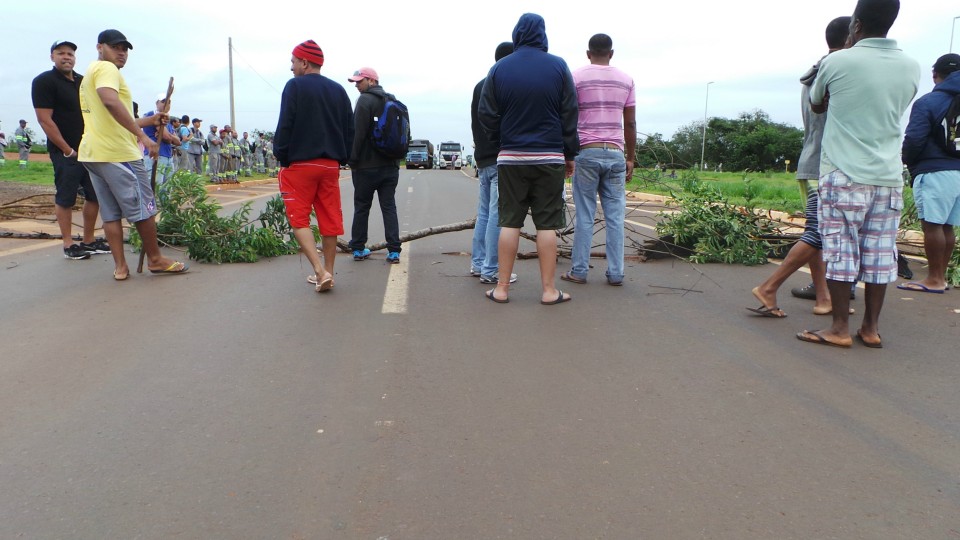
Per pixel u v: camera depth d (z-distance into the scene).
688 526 2.32
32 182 17.56
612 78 5.75
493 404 3.33
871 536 2.28
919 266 7.21
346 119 5.84
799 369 3.85
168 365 3.84
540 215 5.25
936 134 5.58
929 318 4.98
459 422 3.13
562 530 2.30
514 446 2.90
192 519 2.36
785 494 2.53
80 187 7.62
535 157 5.08
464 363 3.91
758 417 3.20
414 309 5.11
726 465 2.75
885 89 3.98
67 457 2.79
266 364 3.87
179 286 5.84
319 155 5.53
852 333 4.55
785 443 2.94
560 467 2.73
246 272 6.49
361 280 6.16
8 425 3.07
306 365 3.86
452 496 2.51
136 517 2.37
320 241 8.05
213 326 4.61
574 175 5.93
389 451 2.85
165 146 12.31
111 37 5.78
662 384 3.61
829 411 3.27
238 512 2.40
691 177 7.64
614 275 6.00
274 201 7.33
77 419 3.14
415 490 2.55
